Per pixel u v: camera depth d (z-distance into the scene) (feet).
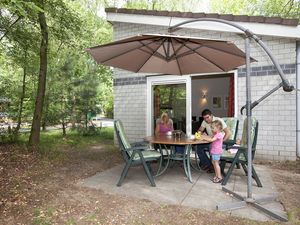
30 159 20.58
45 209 10.87
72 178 15.60
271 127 20.13
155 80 24.36
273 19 19.13
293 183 14.48
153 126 24.56
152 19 23.68
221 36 21.80
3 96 31.30
